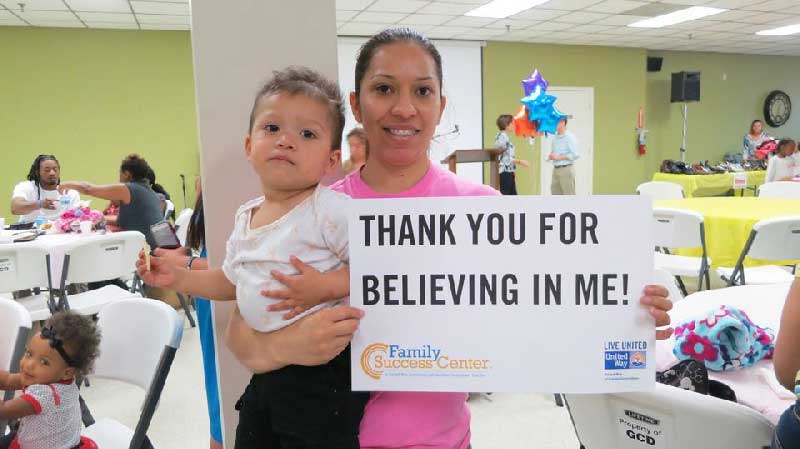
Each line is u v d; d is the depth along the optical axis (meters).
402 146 0.92
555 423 2.52
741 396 1.22
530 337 0.85
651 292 0.83
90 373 1.67
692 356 1.35
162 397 2.90
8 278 2.98
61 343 1.56
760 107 11.51
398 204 0.84
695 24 7.94
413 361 0.85
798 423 0.90
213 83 1.17
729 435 1.00
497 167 3.45
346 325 0.79
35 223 4.23
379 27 7.47
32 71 6.75
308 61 1.23
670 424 1.06
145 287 4.40
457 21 7.28
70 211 4.13
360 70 0.93
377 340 0.85
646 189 5.34
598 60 9.52
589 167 9.72
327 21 1.23
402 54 0.88
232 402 1.24
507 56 8.87
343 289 0.85
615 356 0.84
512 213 0.84
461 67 8.59
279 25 1.20
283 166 0.83
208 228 1.19
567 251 0.84
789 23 8.02
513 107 9.00
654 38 8.95
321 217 0.86
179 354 3.49
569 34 8.37
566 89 9.37
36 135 6.85
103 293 3.38
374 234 0.85
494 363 0.85
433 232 0.84
